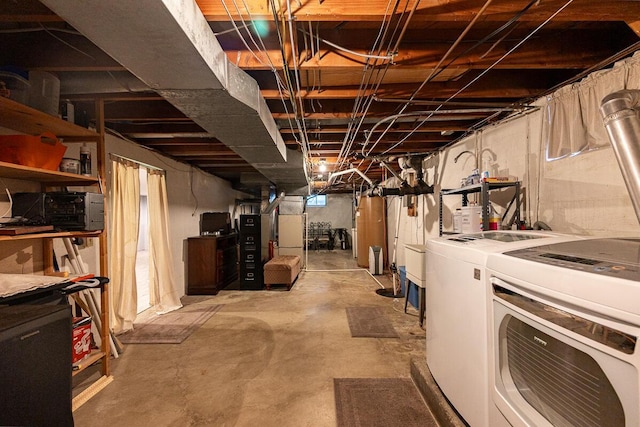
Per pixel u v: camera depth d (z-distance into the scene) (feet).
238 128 7.51
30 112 5.76
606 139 5.65
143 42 3.85
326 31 5.74
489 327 3.84
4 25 5.47
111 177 10.03
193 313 12.20
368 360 7.98
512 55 5.93
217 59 4.84
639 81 5.02
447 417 4.83
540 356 3.15
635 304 2.13
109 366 7.40
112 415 5.88
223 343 9.20
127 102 8.64
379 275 19.99
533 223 7.48
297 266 18.84
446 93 7.43
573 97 6.33
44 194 6.41
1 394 3.75
